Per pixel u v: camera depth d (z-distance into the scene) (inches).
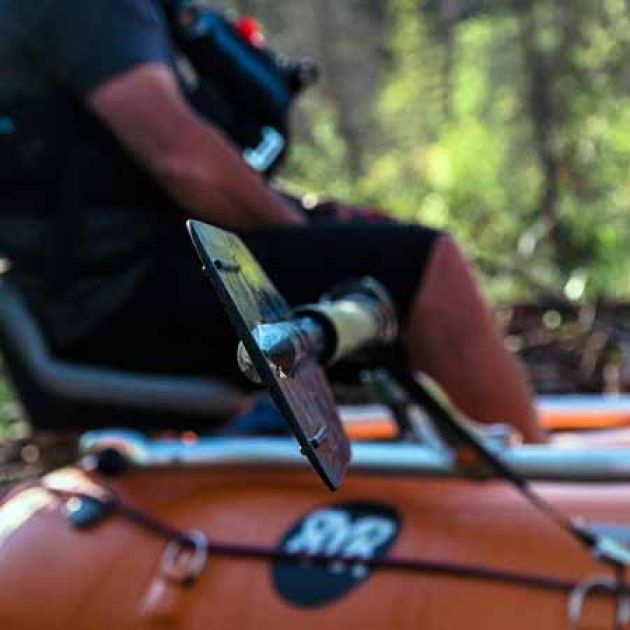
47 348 96.3
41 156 94.0
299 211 105.4
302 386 58.0
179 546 81.8
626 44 343.9
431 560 75.1
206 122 93.5
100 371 94.9
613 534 74.5
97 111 91.2
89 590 81.7
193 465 88.8
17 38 92.2
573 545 73.4
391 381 86.4
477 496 79.4
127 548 83.4
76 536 85.3
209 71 101.4
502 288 268.5
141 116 90.3
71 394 94.5
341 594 75.8
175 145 90.5
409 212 331.6
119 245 94.3
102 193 94.3
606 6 345.1
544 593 71.5
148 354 95.0
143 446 90.7
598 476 80.3
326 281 91.0
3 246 96.6
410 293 90.2
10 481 172.6
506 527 75.9
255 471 86.8
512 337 226.8
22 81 93.6
